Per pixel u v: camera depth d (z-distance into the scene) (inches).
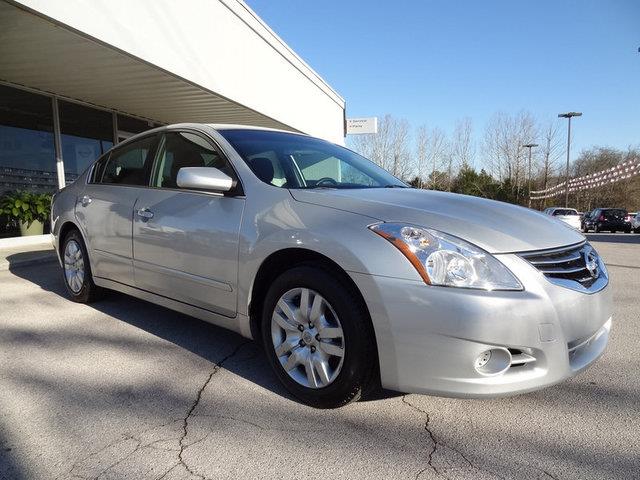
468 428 87.5
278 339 100.0
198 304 118.5
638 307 181.2
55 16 214.8
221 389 102.4
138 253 133.8
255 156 119.3
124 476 72.5
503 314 78.7
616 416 92.0
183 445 81.0
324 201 98.8
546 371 82.4
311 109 609.3
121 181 149.8
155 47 284.7
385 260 84.0
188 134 133.3
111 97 377.4
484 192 1863.9
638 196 1963.6
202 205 116.9
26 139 349.1
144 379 107.0
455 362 79.7
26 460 76.2
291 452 79.4
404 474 73.9
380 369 85.4
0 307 163.8
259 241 101.2
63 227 171.5
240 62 396.8
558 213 1132.5
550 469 75.4
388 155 1690.5
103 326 143.4
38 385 103.1
